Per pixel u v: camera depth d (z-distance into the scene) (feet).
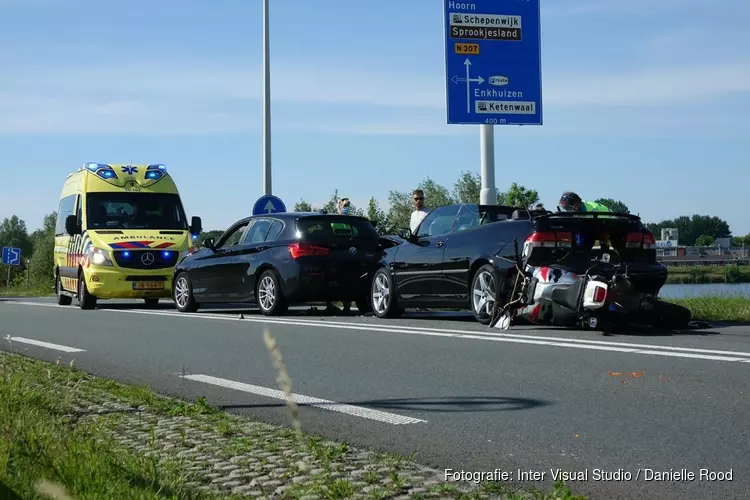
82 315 55.93
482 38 61.31
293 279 50.67
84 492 13.88
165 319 50.70
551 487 14.99
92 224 66.28
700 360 27.94
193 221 69.56
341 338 37.24
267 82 82.53
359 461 16.61
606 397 22.40
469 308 44.45
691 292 60.64
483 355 30.71
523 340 34.81
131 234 65.16
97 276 63.31
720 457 16.51
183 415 21.16
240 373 28.53
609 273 38.04
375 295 49.42
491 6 61.52
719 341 33.37
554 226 39.11
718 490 14.56
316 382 26.27
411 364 29.19
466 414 21.03
